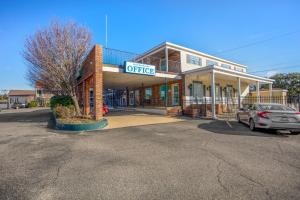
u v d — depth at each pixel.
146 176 4.12
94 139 8.00
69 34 15.23
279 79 48.47
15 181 3.97
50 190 3.56
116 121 13.76
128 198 3.24
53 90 19.75
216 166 4.67
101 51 13.09
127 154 5.75
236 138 7.84
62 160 5.29
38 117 19.59
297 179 3.90
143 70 15.61
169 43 19.53
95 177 4.11
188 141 7.36
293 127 8.21
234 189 3.50
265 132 9.18
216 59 24.55
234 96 25.52
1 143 7.56
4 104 49.34
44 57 14.23
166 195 3.32
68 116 14.05
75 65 15.38
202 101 20.91
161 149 6.26
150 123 12.73
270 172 4.27
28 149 6.54
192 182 3.81
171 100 21.02
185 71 19.03
